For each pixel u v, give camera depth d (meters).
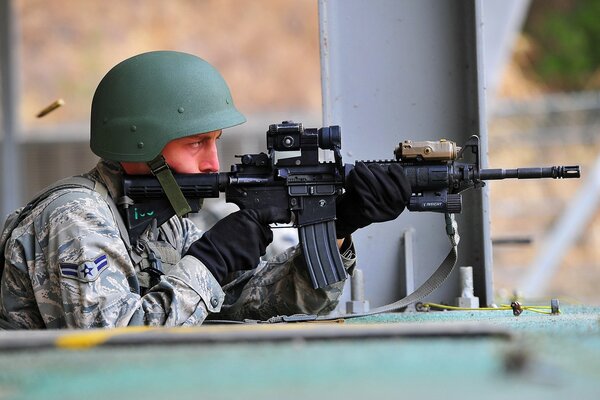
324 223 13.02
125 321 11.92
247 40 95.69
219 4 96.19
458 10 16.19
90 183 12.87
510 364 5.98
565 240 55.38
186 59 13.38
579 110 67.62
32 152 53.69
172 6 95.12
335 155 12.93
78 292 11.90
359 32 16.31
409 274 16.00
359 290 15.29
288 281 14.05
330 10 16.25
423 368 6.07
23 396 5.52
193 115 13.02
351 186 12.92
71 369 6.15
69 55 92.00
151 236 13.42
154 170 12.85
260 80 94.56
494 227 65.81
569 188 66.94
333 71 16.27
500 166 67.25
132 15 94.62
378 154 16.30
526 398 5.29
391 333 7.10
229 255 12.62
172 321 12.05
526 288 54.31
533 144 67.69
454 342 6.91
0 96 42.78
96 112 13.20
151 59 13.26
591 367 6.07
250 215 12.79
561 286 62.94
